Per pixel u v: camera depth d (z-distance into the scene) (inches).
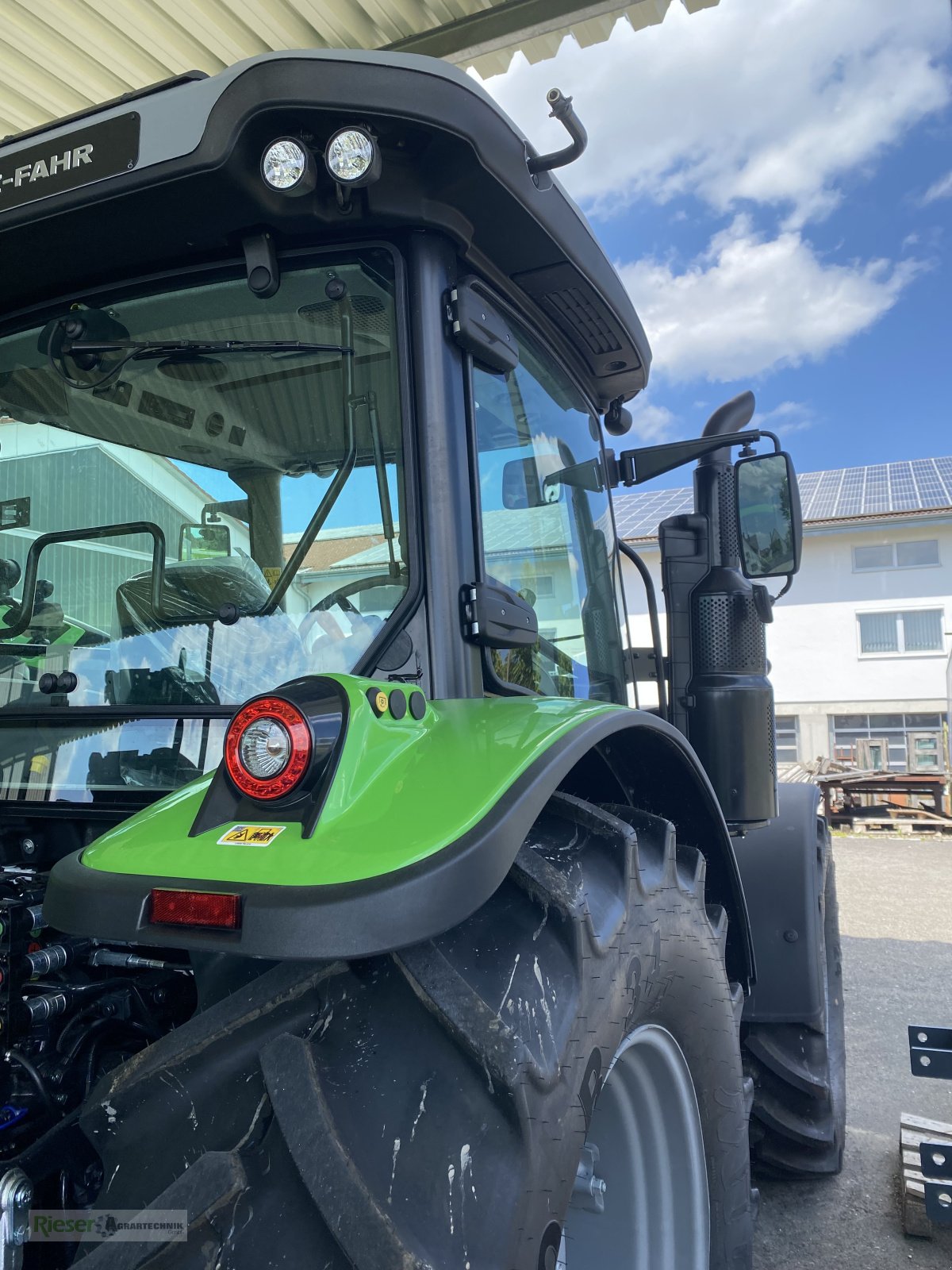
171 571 66.5
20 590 71.5
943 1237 104.0
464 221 64.0
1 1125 53.5
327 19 153.7
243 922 38.5
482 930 44.3
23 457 72.2
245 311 66.6
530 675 71.6
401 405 61.6
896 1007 188.9
